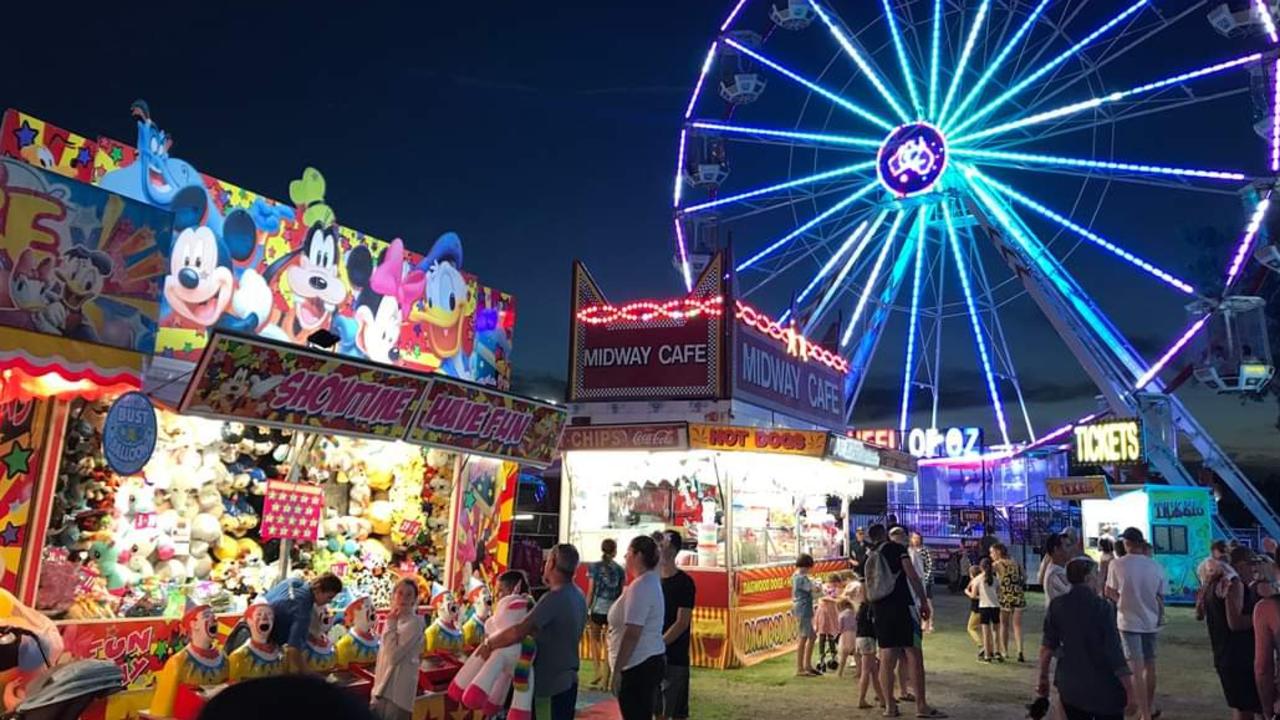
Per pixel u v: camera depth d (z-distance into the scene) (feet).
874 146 83.66
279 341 19.89
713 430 37.29
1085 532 74.08
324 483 28.99
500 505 33.37
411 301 30.81
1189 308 72.18
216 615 23.61
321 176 27.78
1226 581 24.93
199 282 24.27
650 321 41.50
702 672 37.35
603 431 38.37
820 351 52.95
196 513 25.39
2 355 17.76
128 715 21.26
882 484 122.42
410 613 21.36
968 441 100.42
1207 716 30.73
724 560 39.29
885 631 29.25
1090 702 18.02
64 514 22.20
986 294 92.99
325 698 3.22
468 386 24.45
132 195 22.72
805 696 32.73
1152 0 67.67
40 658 16.93
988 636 41.65
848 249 83.87
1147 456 79.30
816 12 81.35
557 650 18.93
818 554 51.16
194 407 19.29
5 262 18.12
